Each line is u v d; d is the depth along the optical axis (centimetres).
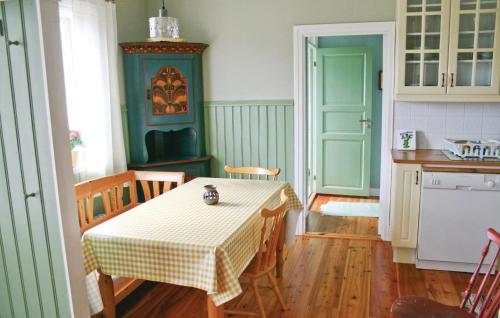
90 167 371
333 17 414
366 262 382
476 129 400
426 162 352
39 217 203
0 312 228
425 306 219
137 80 414
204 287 216
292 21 425
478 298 217
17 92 192
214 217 260
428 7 364
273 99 442
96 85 371
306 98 445
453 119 404
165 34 361
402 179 361
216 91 457
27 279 215
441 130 408
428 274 358
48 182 196
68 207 200
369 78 557
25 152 197
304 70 431
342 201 573
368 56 552
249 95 448
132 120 424
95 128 373
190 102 444
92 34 365
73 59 351
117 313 304
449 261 359
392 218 372
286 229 346
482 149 357
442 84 368
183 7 452
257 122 451
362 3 404
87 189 312
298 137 440
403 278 351
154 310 307
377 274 359
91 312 261
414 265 375
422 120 410
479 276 353
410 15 365
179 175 356
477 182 340
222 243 218
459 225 350
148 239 227
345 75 564
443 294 323
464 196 345
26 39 184
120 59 416
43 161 194
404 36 368
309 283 345
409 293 326
